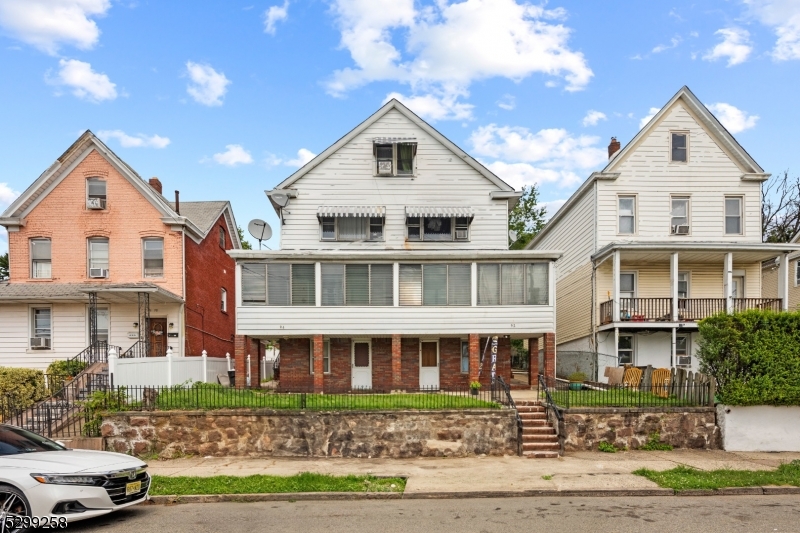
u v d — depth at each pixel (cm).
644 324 2203
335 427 1395
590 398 1566
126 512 925
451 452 1389
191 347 2361
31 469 786
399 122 2336
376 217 2281
